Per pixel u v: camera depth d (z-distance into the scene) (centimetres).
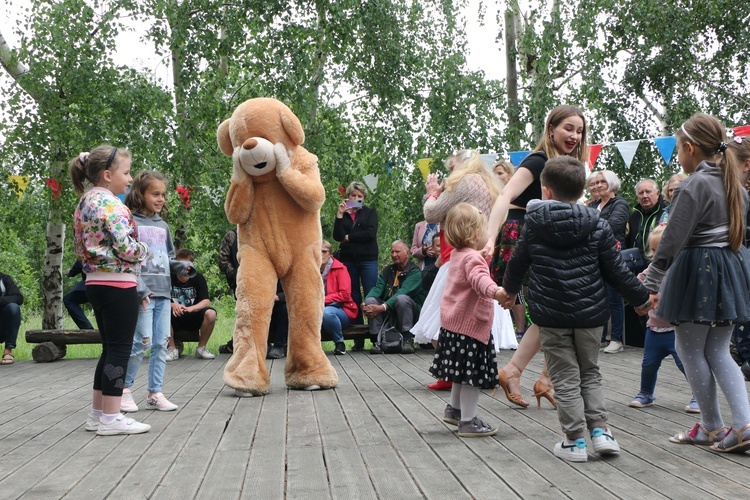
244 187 559
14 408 508
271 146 549
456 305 381
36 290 1844
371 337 840
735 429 329
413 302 824
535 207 334
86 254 398
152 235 487
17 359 931
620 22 1170
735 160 336
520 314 762
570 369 332
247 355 546
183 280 835
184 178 1054
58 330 841
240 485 294
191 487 292
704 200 329
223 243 817
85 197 400
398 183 1183
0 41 1055
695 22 1226
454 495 275
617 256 332
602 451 326
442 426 409
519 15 1208
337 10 1090
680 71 1183
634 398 486
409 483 293
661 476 297
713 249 330
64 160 1022
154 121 1062
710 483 285
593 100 1134
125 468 326
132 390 575
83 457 350
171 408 479
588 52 1144
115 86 1025
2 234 1118
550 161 342
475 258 376
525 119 1151
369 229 856
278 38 1097
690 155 343
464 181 498
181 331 837
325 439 380
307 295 571
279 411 470
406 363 728
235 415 457
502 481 293
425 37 1212
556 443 361
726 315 323
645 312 341
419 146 1157
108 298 398
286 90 1087
